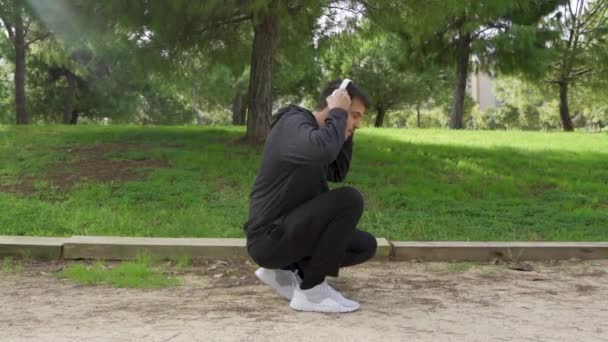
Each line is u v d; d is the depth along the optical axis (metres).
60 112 28.34
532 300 4.09
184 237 5.65
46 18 9.39
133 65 10.73
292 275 3.88
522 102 29.70
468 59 20.16
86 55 20.84
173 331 3.29
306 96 28.91
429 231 6.12
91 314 3.65
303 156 3.29
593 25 22.50
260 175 3.57
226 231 5.89
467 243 5.48
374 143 11.48
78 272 4.61
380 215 6.70
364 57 27.31
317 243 3.53
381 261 5.31
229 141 10.87
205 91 26.52
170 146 10.34
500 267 5.16
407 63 20.59
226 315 3.62
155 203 6.98
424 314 3.69
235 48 11.25
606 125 47.22
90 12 9.02
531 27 18.38
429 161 9.64
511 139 13.13
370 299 4.05
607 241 5.90
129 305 3.86
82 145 10.42
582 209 7.18
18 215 6.16
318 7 9.09
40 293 4.17
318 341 3.14
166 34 9.64
